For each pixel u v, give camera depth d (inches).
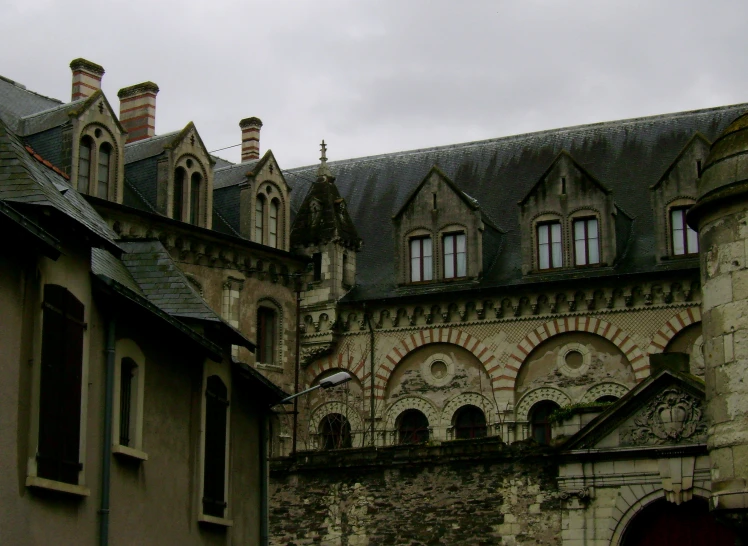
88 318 773.9
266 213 1758.1
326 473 1374.3
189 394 935.0
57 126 1496.1
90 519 764.0
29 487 684.7
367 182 1998.0
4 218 650.8
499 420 1665.8
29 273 692.1
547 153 1892.2
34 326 695.1
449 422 1701.5
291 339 1777.8
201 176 1653.5
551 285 1659.7
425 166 1974.7
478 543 1286.9
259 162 1753.2
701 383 1219.9
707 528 1212.5
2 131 762.8
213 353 944.3
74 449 741.9
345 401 1761.8
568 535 1250.6
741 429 767.1
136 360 845.8
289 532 1373.0
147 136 1845.5
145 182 1609.3
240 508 1048.2
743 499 756.0
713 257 803.4
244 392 1081.4
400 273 1776.6
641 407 1245.7
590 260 1675.7
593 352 1642.5
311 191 1854.1
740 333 778.8
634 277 1621.6
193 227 1599.4
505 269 1733.5
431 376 1727.4
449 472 1318.9
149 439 858.8
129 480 822.5
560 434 1288.1
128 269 994.7
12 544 666.8
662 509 1232.2
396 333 1752.0
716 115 1820.9
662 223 1640.0
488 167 1919.3
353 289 1812.3
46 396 703.7
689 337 1595.7
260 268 1722.4
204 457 950.4
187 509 917.2
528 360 1674.5
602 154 1844.2
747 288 780.6
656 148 1813.5
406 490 1333.7
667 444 1224.8
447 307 1722.4
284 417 1750.7
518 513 1277.1
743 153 794.2
